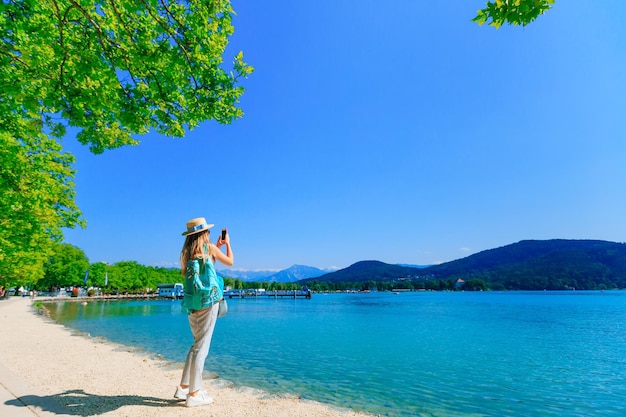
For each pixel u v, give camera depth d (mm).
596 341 25031
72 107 5594
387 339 24656
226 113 6453
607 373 14578
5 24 5520
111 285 109938
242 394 6574
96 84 5598
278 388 10586
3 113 7105
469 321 42812
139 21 5535
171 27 5648
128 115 5812
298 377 12312
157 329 28203
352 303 110125
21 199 13039
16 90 5379
